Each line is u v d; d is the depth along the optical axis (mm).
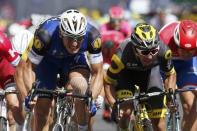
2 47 15812
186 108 16219
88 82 15156
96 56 14734
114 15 26047
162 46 14641
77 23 13773
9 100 16172
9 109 16281
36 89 13430
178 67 16406
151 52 14016
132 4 53781
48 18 14969
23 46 17172
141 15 38875
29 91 13773
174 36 15570
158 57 14617
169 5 49156
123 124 14430
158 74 14812
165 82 15219
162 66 14867
